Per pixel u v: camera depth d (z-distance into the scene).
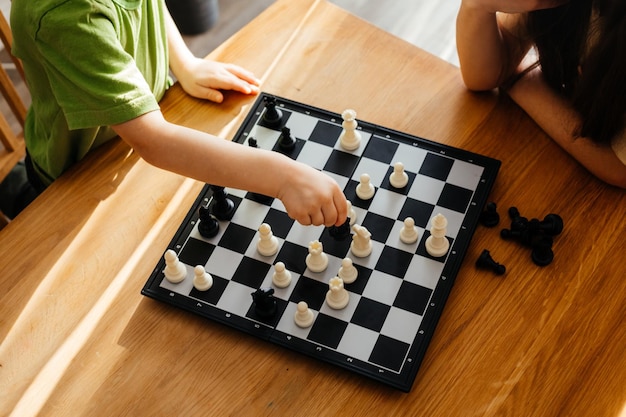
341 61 1.64
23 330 1.32
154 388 1.24
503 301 1.30
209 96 1.59
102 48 1.29
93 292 1.36
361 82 1.60
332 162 1.46
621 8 1.24
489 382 1.22
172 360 1.27
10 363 1.29
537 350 1.25
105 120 1.31
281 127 1.53
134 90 1.31
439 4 2.79
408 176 1.43
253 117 1.55
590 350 1.24
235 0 2.86
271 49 1.67
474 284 1.33
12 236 1.43
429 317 1.27
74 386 1.25
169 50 1.65
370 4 2.79
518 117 1.53
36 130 1.67
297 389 1.23
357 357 1.24
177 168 1.33
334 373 1.24
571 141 1.44
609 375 1.21
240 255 1.36
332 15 1.71
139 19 1.47
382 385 1.23
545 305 1.29
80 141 1.55
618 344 1.25
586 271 1.32
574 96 1.41
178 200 1.46
